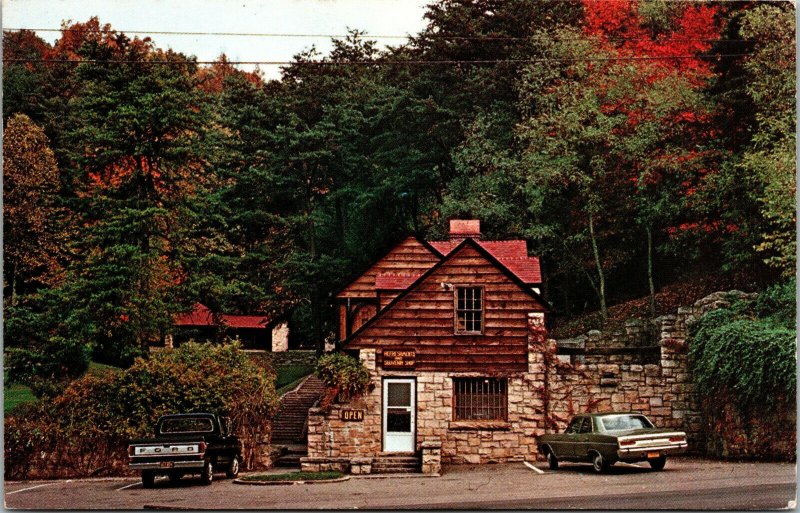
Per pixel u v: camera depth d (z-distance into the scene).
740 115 46.84
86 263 41.00
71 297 39.62
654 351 33.84
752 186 44.47
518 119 53.72
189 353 35.59
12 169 49.50
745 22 44.00
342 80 60.47
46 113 55.09
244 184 53.09
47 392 37.25
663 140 50.72
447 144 56.25
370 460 29.31
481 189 49.75
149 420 31.12
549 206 51.81
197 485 26.58
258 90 56.75
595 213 52.03
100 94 42.66
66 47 59.88
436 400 31.44
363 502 22.34
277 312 55.44
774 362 26.67
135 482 28.34
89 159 42.53
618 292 57.28
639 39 54.97
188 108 45.16
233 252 52.69
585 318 54.16
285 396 45.06
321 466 30.03
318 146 54.44
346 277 52.56
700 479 23.69
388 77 61.69
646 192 51.19
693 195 47.34
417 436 31.30
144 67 43.16
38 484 28.73
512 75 53.66
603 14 57.38
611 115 52.44
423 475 27.94
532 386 31.42
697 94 49.19
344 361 31.62
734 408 28.44
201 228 47.34
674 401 31.22
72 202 42.41
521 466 29.58
